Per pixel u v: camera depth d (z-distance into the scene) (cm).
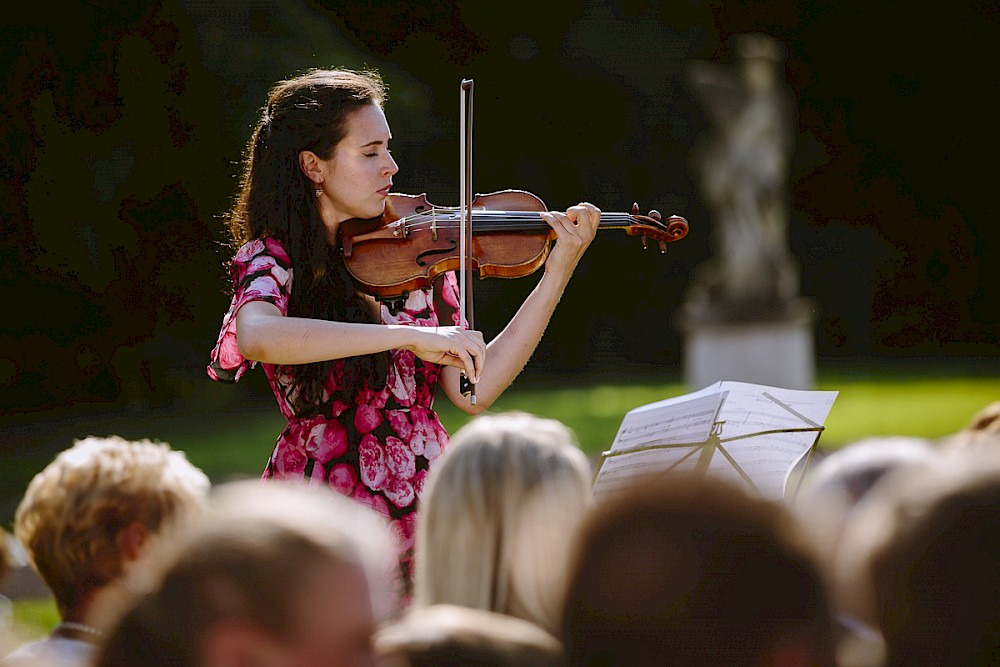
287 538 348
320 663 344
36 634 1313
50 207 4616
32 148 4588
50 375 5047
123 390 5103
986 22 6612
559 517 559
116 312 5019
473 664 408
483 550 559
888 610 371
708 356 4084
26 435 4181
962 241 7069
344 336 750
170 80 4709
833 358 6775
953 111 6869
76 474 568
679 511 343
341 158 823
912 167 6981
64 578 561
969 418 3366
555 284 884
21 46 4503
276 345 752
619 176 6500
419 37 6069
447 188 6109
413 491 800
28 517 573
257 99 4769
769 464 851
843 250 6950
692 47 6384
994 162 6931
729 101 4053
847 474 636
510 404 4434
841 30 6688
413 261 861
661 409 825
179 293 5009
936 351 7006
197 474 604
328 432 797
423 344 754
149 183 4753
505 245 904
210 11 4762
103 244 4728
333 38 5056
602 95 6350
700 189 6500
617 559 341
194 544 350
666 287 6619
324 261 816
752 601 332
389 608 400
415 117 5394
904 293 7119
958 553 361
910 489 379
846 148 6975
